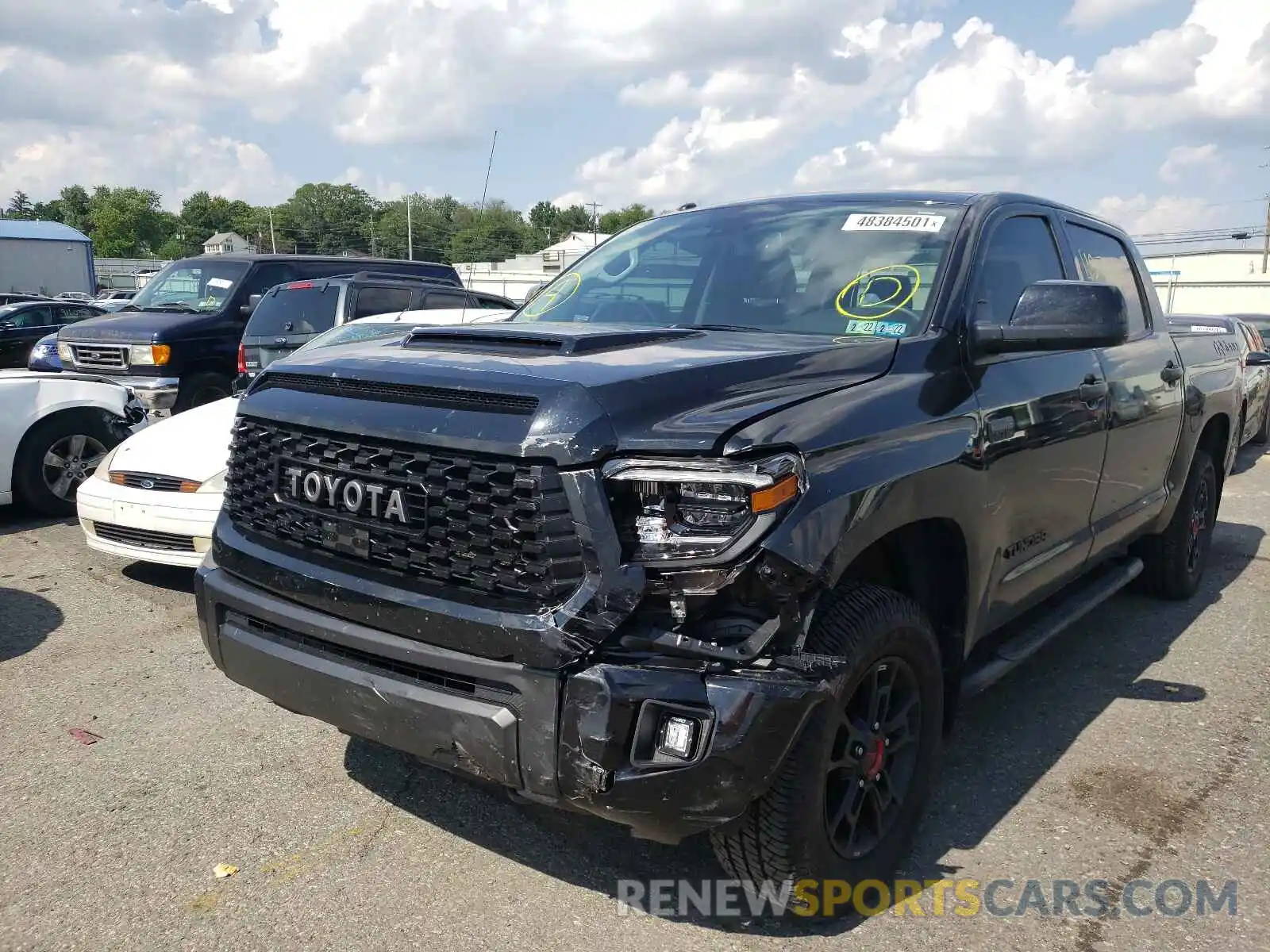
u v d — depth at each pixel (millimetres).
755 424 2619
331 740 4168
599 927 2959
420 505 2723
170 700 4570
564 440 2500
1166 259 50719
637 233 4672
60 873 3217
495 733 2549
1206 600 6227
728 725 2457
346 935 2914
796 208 4277
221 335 11711
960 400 3346
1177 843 3447
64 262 43281
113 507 5906
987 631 3674
